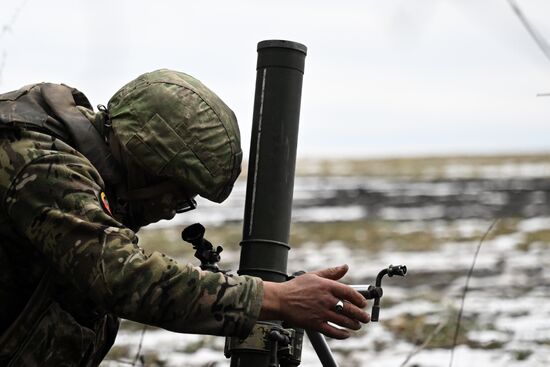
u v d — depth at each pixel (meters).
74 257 4.12
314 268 12.79
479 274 12.33
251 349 4.67
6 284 4.35
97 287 4.12
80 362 4.54
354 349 9.27
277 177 4.77
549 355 8.89
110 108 4.47
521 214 16.45
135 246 4.20
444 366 8.66
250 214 4.77
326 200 18.67
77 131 4.36
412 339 9.47
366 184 20.91
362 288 4.43
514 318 10.16
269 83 4.79
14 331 4.36
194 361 8.62
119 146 4.41
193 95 4.45
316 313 4.30
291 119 4.79
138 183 4.43
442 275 12.30
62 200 4.17
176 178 4.38
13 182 4.18
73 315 4.44
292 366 4.80
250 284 4.25
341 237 14.80
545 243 14.00
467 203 17.78
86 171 4.24
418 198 18.58
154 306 4.13
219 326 4.20
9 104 4.34
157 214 4.50
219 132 4.44
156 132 4.37
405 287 11.70
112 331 4.75
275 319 4.29
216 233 14.85
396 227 15.60
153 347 8.98
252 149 4.80
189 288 4.17
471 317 10.16
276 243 4.75
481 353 8.96
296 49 4.80
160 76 4.49
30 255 4.35
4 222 4.27
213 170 4.42
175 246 13.65
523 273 12.30
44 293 4.38
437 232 15.05
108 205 4.29
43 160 4.20
